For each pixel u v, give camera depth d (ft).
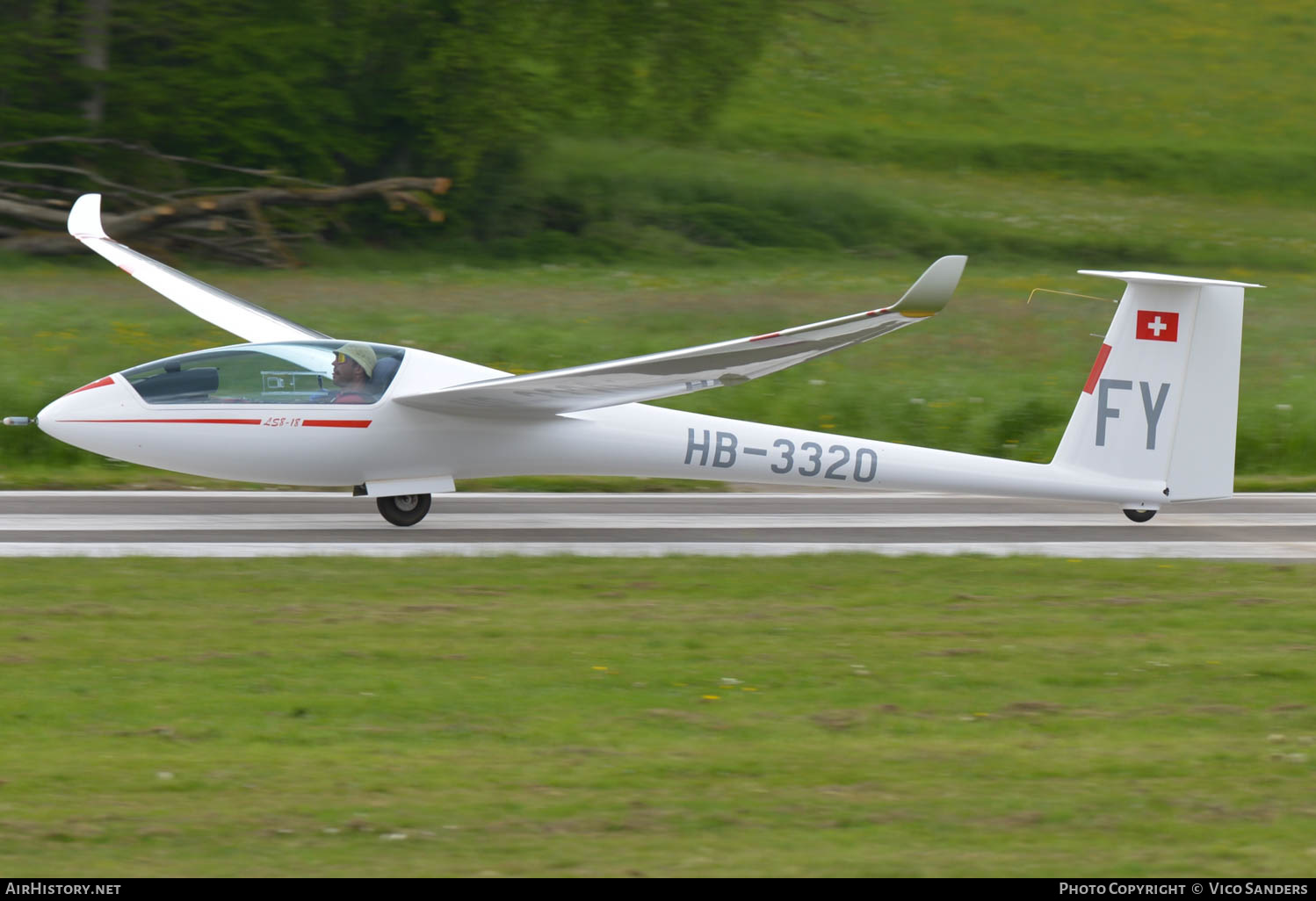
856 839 57.98
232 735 70.18
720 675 83.56
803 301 312.50
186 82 408.05
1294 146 593.42
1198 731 75.10
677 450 136.56
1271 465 190.49
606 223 435.12
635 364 119.44
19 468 160.97
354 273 361.30
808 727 74.18
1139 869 55.21
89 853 54.80
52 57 402.93
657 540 135.54
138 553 118.83
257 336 156.76
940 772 66.74
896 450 142.10
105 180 370.53
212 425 125.90
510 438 132.87
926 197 496.23
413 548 126.41
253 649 86.17
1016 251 454.40
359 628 92.43
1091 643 93.71
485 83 421.59
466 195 432.25
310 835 57.11
